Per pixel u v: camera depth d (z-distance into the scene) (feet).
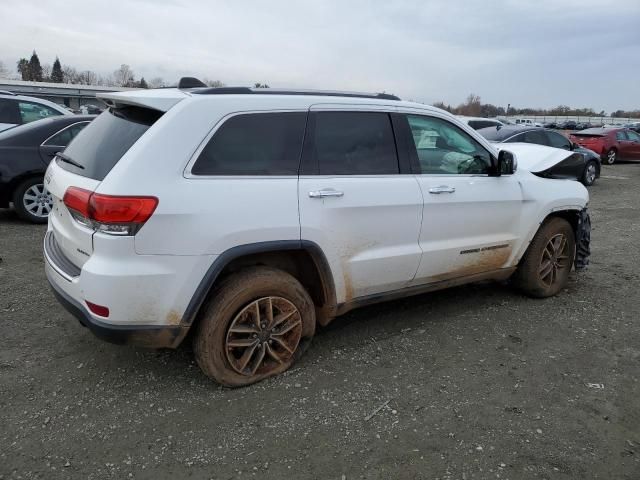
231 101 10.23
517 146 19.74
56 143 23.20
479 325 14.21
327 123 11.38
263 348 10.86
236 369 10.53
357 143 11.82
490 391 10.91
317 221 10.80
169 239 9.28
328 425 9.61
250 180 10.16
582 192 16.63
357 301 12.21
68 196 9.76
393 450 8.98
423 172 12.85
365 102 12.06
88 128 11.55
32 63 302.25
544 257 16.06
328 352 12.37
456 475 8.43
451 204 13.12
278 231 10.29
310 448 8.96
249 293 10.35
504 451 9.03
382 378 11.28
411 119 12.85
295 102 11.00
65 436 9.07
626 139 65.72
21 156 22.49
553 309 15.55
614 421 10.02
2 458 8.47
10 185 22.54
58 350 11.98
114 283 9.04
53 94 168.25
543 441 9.34
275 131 10.66
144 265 9.20
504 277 15.38
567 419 10.02
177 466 8.46
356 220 11.46
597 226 27.96
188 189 9.47
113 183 9.05
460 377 11.44
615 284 18.03
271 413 9.91
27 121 30.89
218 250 9.71
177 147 9.53
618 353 12.83
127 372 11.19
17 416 9.54
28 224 23.20
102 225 9.05
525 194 14.84
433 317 14.66
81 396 10.26
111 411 9.82
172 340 9.84
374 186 11.74
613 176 53.31
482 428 9.64
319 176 11.09
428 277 13.29
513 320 14.62
